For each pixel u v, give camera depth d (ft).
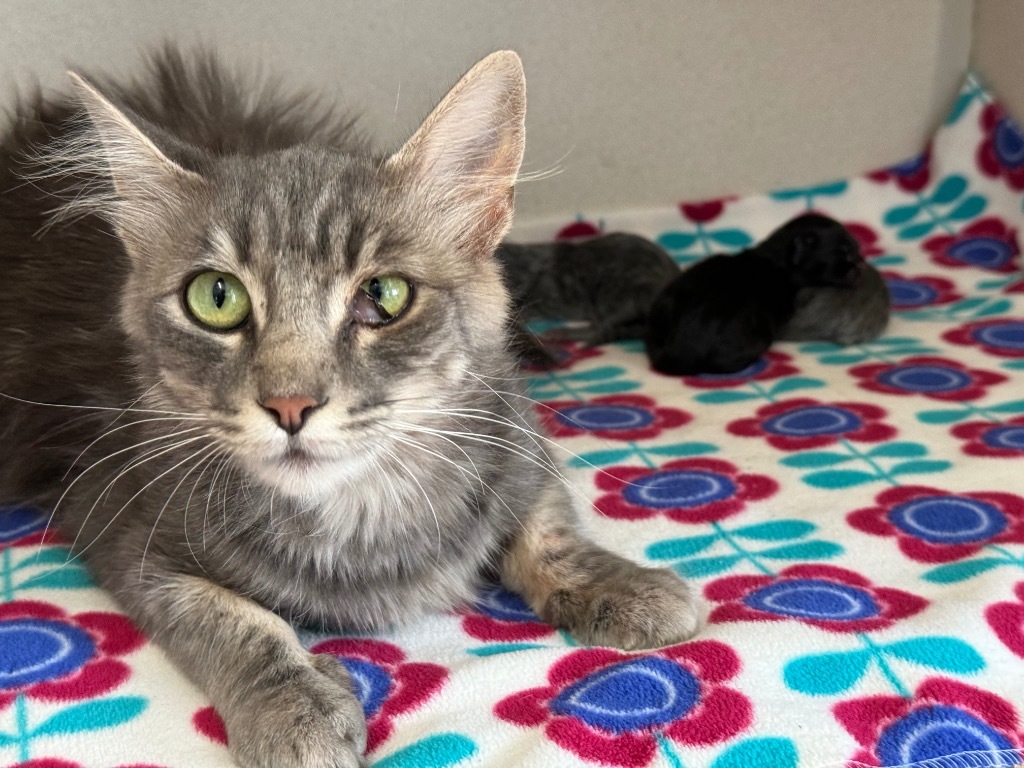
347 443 1.13
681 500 1.56
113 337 1.52
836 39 2.74
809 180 2.86
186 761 1.03
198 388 1.18
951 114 2.81
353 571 1.26
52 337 1.59
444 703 1.10
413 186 1.24
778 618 1.21
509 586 1.38
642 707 1.07
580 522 1.46
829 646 1.15
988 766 0.99
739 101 2.75
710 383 2.08
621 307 2.39
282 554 1.24
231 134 1.83
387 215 1.21
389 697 1.12
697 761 0.99
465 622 1.30
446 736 1.04
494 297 1.31
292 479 1.14
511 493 1.35
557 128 2.67
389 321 1.18
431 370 1.20
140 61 2.29
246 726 1.03
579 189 2.74
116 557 1.30
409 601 1.29
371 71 2.48
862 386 1.98
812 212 2.49
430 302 1.21
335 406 1.11
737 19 2.66
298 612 1.26
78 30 2.26
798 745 1.01
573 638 1.25
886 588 1.29
